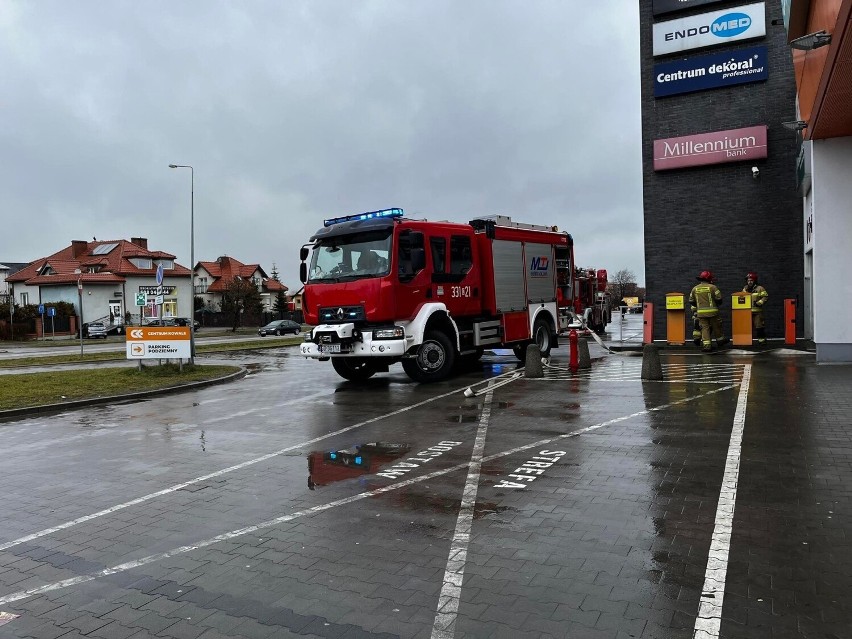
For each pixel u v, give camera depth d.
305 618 3.63
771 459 6.38
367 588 3.97
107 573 4.41
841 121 11.64
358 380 15.02
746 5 18.66
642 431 7.86
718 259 19.33
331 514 5.41
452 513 5.28
